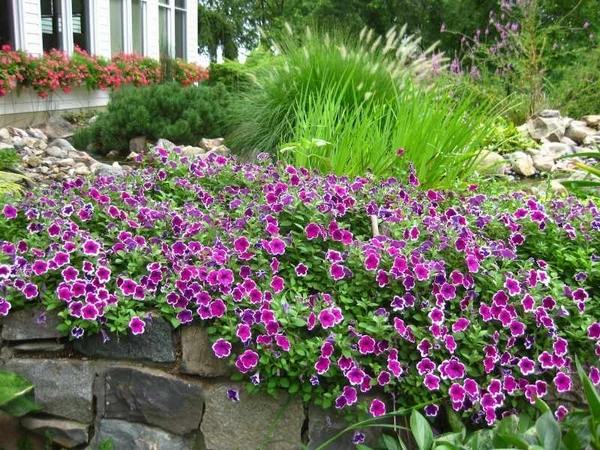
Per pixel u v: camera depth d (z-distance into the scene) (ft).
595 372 5.86
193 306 6.18
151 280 6.23
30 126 26.78
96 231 7.29
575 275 6.42
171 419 6.03
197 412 5.98
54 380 6.20
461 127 11.34
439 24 50.29
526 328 6.00
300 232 7.05
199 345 6.02
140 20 38.58
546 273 6.11
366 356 5.86
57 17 30.30
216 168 9.03
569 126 19.62
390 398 5.83
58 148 19.84
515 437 4.69
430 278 6.13
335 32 19.76
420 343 5.69
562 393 5.94
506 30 26.94
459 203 8.54
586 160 16.26
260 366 5.73
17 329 6.29
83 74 29.19
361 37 17.97
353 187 7.95
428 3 50.57
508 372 5.78
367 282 6.22
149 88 22.15
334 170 10.54
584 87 23.79
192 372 6.02
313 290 6.49
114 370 6.10
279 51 19.33
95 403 6.20
